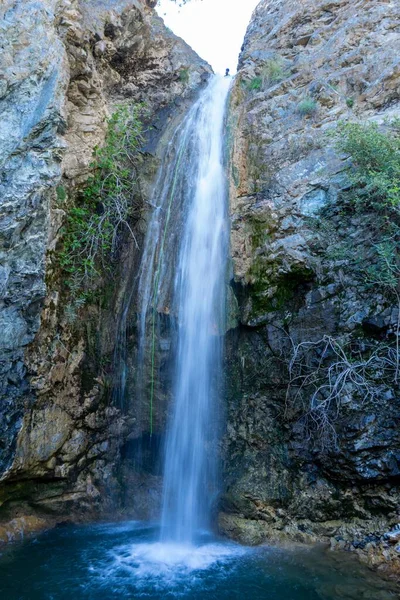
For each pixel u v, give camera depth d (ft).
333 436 19.44
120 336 24.90
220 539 20.65
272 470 21.01
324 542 19.15
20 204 20.20
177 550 19.77
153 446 24.80
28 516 21.84
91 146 24.49
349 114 24.77
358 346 20.04
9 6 20.99
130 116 27.86
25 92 20.83
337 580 16.79
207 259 24.90
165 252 26.16
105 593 16.43
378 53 25.77
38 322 20.81
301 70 28.04
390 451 18.57
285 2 34.04
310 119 25.55
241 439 22.33
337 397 19.67
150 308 25.05
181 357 24.29
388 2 27.76
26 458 20.62
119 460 24.75
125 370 24.80
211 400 23.43
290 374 21.01
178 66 32.50
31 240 20.54
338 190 22.17
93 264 23.56
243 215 24.25
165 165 28.84
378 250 19.97
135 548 20.11
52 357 21.79
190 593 16.38
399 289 19.72
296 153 24.67
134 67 30.37
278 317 22.20
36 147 20.90
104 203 24.32
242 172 25.70
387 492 18.67
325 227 21.97
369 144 21.06
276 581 16.94
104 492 23.81
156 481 24.34
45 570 18.12
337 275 21.13
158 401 24.36
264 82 29.53
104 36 26.76
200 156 27.91
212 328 23.88
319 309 21.15
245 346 23.07
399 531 17.88
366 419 19.03
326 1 30.96
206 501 22.41
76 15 23.65
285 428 21.08
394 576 16.84
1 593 16.46
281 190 23.85
